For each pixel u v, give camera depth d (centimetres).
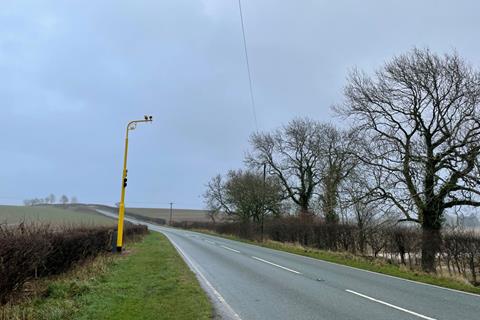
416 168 2319
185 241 3634
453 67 2319
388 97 2575
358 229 2773
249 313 845
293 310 879
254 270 1595
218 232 6569
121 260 1794
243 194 5762
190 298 956
